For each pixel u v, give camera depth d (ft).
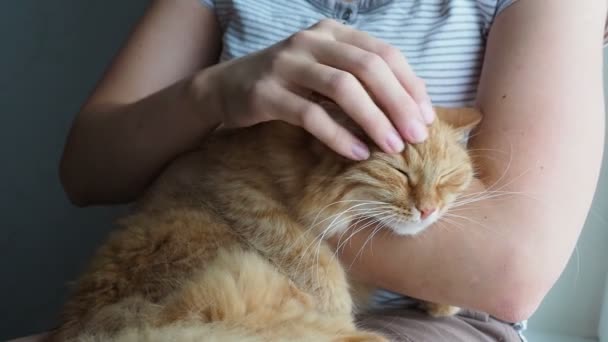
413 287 3.35
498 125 3.43
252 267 3.36
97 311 3.21
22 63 6.63
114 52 6.51
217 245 3.52
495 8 3.86
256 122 3.26
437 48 3.93
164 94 3.84
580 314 5.66
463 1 3.97
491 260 3.18
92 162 4.21
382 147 3.03
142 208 3.90
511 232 3.20
